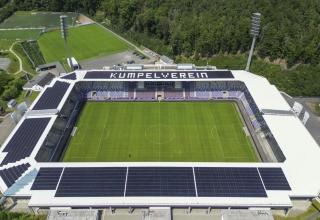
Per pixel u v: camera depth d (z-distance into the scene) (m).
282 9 151.62
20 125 90.44
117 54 155.62
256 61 139.75
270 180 71.06
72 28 187.88
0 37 172.62
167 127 101.12
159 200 66.69
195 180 70.88
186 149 91.25
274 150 86.62
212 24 148.12
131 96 117.00
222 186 69.62
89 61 147.50
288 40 133.00
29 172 72.88
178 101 115.75
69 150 90.19
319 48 128.50
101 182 70.19
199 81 116.44
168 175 72.06
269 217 65.44
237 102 114.75
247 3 158.12
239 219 64.88
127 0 181.25
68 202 66.12
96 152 89.75
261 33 139.25
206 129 100.12
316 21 144.00
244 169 73.88
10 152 79.94
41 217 68.44
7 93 113.31
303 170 74.12
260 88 108.75
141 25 172.88
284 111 96.44
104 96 116.94
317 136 95.50
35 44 163.88
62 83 112.75
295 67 132.75
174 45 151.62
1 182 71.19
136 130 99.56
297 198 70.06
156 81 114.31
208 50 146.12
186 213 69.75
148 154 89.19
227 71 120.19
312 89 117.94
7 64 139.12
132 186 69.38
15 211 69.69
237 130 99.50
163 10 170.75
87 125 101.62
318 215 70.12
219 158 87.81
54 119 93.06
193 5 170.50
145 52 159.12
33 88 119.69
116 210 70.06
